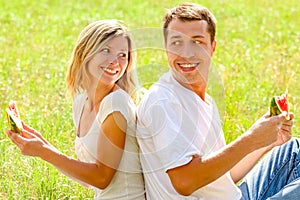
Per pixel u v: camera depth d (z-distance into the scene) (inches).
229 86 365.4
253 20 589.6
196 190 181.6
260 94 366.3
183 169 177.0
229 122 310.8
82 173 189.0
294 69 412.8
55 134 297.1
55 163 188.2
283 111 184.2
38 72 411.2
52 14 626.2
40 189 249.1
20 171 261.0
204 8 191.8
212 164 176.7
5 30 536.1
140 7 660.1
